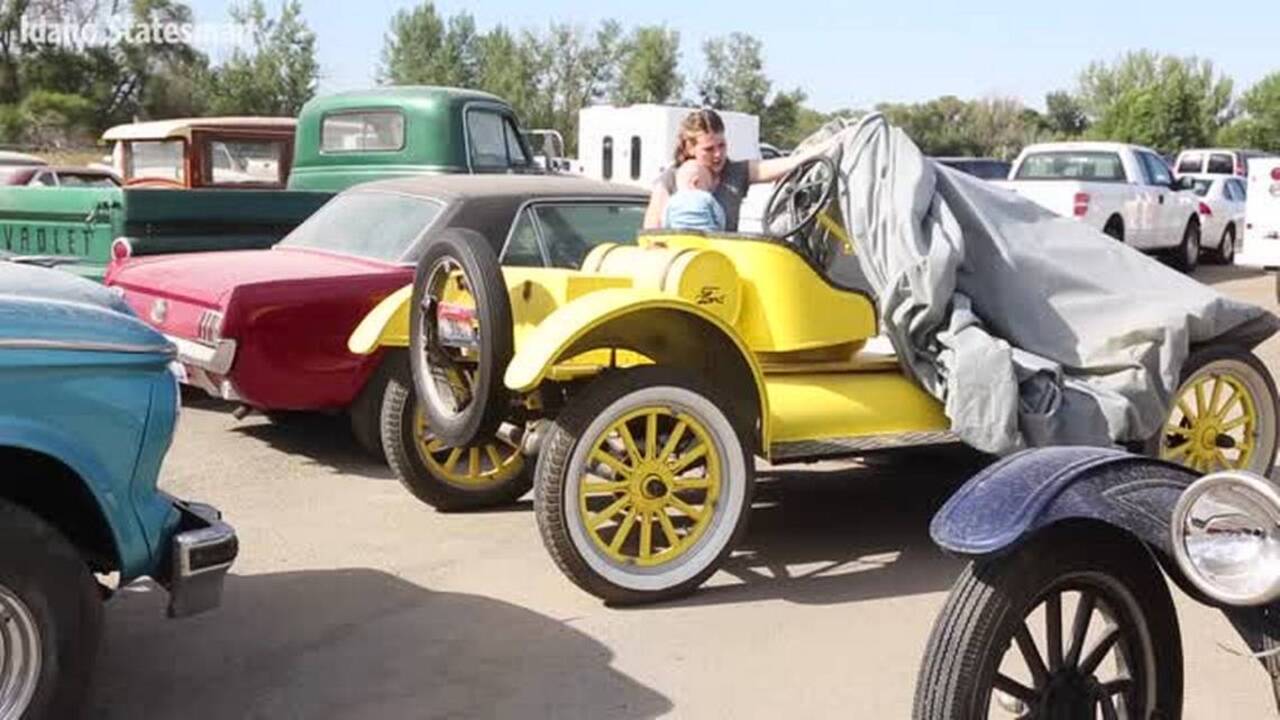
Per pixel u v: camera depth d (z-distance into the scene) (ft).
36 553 11.75
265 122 47.52
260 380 22.58
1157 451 20.47
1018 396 18.49
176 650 15.66
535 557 19.33
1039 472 10.97
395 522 21.03
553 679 15.02
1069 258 20.17
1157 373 19.66
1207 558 9.96
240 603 17.26
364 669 15.23
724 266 18.38
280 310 22.53
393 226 24.93
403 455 21.08
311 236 26.32
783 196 20.03
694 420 17.43
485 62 209.26
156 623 16.51
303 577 18.33
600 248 19.63
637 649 15.94
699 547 17.66
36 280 14.29
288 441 26.20
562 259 24.81
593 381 17.04
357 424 23.85
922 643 16.37
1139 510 10.66
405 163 39.93
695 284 18.13
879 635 16.58
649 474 17.26
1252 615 10.44
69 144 161.48
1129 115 212.02
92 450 12.43
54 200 29.07
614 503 17.21
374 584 18.07
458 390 18.35
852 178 19.26
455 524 20.98
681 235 19.33
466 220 24.39
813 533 20.77
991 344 18.48
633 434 17.51
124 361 12.64
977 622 10.62
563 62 207.72
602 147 80.07
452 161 39.55
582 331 16.56
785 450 17.89
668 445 17.33
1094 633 13.82
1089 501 10.66
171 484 22.97
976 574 10.82
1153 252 65.87
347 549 19.61
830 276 19.45
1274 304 53.06
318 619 16.72
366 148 41.01
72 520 12.88
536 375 16.33
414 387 20.62
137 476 12.82
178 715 13.93
